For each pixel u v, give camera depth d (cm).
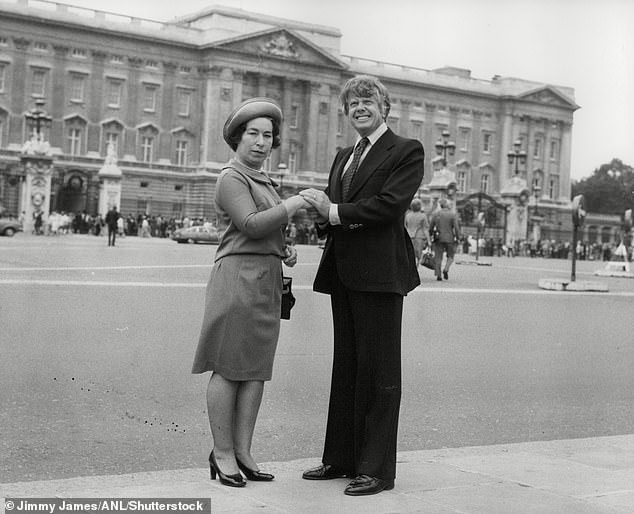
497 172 11719
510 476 614
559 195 12138
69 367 1026
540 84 11888
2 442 714
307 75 10056
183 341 1241
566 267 4812
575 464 656
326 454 610
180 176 9444
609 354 1334
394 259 593
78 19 8844
